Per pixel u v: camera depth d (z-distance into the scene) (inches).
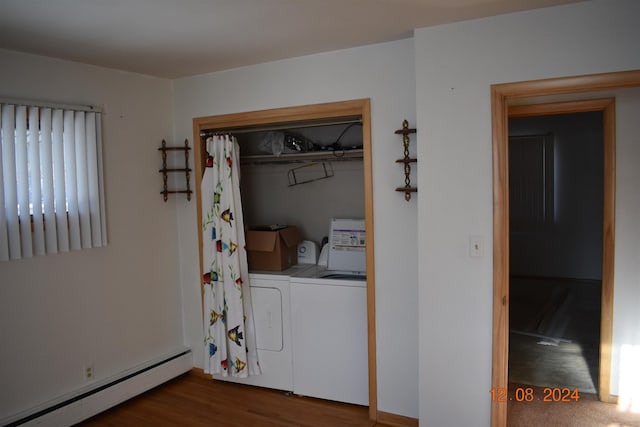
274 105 123.8
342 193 147.3
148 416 120.1
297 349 129.4
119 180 125.8
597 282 239.5
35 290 107.2
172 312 142.6
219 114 132.9
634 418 112.3
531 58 88.7
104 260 122.4
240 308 130.6
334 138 143.2
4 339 101.7
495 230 93.4
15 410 103.6
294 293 128.5
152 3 77.1
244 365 132.0
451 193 96.7
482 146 93.6
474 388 97.9
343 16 87.6
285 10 82.9
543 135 242.2
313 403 126.4
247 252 139.0
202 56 113.7
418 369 109.8
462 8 85.1
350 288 121.6
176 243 143.7
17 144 102.2
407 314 110.7
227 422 116.6
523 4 84.4
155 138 135.9
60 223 110.1
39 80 107.6
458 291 97.7
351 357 123.0
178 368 140.3
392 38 104.8
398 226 110.0
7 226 100.5
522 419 112.7
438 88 96.1
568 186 240.7
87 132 116.2
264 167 158.1
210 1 77.1
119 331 126.5
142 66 121.9
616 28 83.0
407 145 105.0
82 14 81.6
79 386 116.5
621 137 112.0
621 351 118.5
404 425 112.7
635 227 114.5
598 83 84.7
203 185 133.3
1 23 85.6
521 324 187.8
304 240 151.8
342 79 114.0
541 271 250.7
